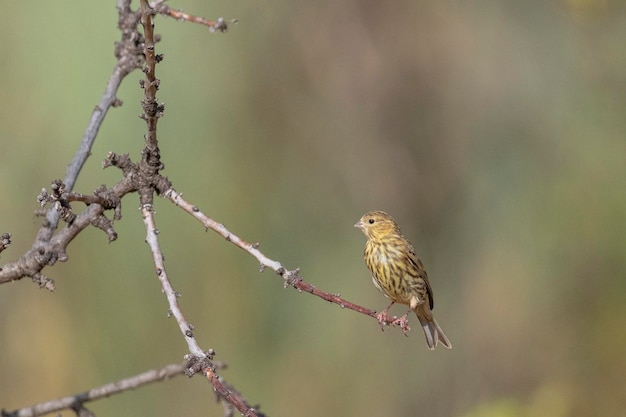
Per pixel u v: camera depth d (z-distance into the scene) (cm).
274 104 1318
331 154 1359
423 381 1401
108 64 1096
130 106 1084
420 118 1406
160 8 597
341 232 1351
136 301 1189
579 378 1378
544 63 1427
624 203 1380
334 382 1327
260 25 1316
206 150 1209
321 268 1334
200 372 565
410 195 1399
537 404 1360
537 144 1422
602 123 1409
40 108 1105
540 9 1431
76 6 1106
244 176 1265
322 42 1366
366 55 1387
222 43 1249
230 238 633
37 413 798
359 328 1352
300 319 1304
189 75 1198
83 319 1190
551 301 1402
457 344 1422
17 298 1198
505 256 1411
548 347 1398
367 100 1383
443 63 1413
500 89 1423
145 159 659
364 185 1372
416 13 1410
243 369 1267
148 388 1239
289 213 1316
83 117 1088
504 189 1417
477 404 1391
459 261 1427
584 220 1396
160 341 1209
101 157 1076
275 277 1288
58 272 1192
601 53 1415
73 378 1191
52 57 1101
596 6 1404
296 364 1304
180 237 1194
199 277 1221
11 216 1105
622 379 1362
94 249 1184
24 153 1106
